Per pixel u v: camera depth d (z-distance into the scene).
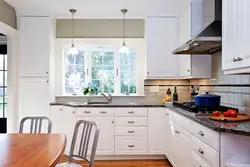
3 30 3.85
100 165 3.84
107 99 4.59
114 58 4.86
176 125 3.35
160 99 4.69
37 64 4.27
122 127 4.07
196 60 3.78
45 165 1.36
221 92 3.39
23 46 4.26
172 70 4.39
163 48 4.38
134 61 4.84
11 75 4.18
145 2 3.82
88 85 4.73
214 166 2.02
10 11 4.04
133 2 3.82
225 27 2.36
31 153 1.61
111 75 4.88
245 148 1.93
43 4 3.91
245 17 1.96
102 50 4.86
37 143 1.89
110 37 4.70
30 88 4.27
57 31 4.69
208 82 3.86
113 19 4.70
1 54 5.52
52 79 4.46
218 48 3.37
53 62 4.54
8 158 1.49
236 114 2.39
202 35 2.84
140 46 4.71
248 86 2.68
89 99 4.73
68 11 4.28
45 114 4.28
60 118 4.29
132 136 4.08
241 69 2.10
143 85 4.71
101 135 4.05
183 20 4.10
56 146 1.79
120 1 3.77
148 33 4.38
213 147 2.05
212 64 3.72
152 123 4.09
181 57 4.25
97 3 3.86
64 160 4.00
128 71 4.85
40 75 4.27
